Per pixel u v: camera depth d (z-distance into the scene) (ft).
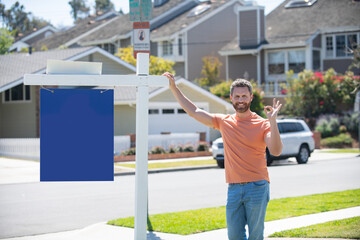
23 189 47.06
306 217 28.66
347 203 33.22
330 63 135.64
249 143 15.88
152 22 153.17
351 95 110.11
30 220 31.58
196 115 17.46
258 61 133.90
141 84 18.29
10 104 100.42
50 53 103.50
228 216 16.47
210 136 101.81
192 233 25.30
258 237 16.30
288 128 69.21
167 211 33.35
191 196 40.37
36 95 94.48
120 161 72.59
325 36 136.05
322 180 49.19
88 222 30.76
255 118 16.38
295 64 133.39
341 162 70.79
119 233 26.25
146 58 18.57
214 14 149.48
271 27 142.41
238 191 16.11
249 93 16.24
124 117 89.86
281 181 48.83
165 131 92.12
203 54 147.23
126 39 152.76
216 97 99.35
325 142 102.32
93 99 18.42
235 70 137.59
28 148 77.82
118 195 42.24
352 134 105.09
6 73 93.97
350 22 132.46
